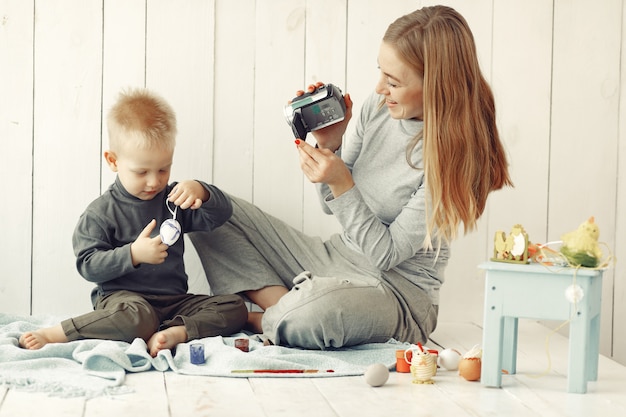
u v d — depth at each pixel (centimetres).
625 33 228
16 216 217
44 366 159
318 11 222
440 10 178
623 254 231
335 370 164
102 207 193
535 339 205
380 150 192
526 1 226
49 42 215
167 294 195
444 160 171
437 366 170
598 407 145
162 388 150
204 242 206
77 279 220
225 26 220
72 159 218
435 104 171
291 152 224
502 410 142
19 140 216
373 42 224
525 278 155
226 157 222
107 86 217
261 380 158
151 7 217
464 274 230
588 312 153
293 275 204
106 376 154
